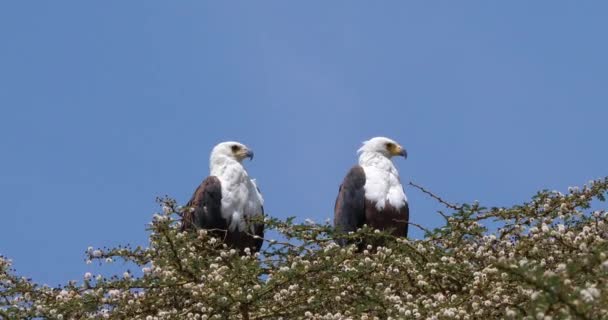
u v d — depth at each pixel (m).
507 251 14.28
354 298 13.70
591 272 10.47
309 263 13.73
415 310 12.39
